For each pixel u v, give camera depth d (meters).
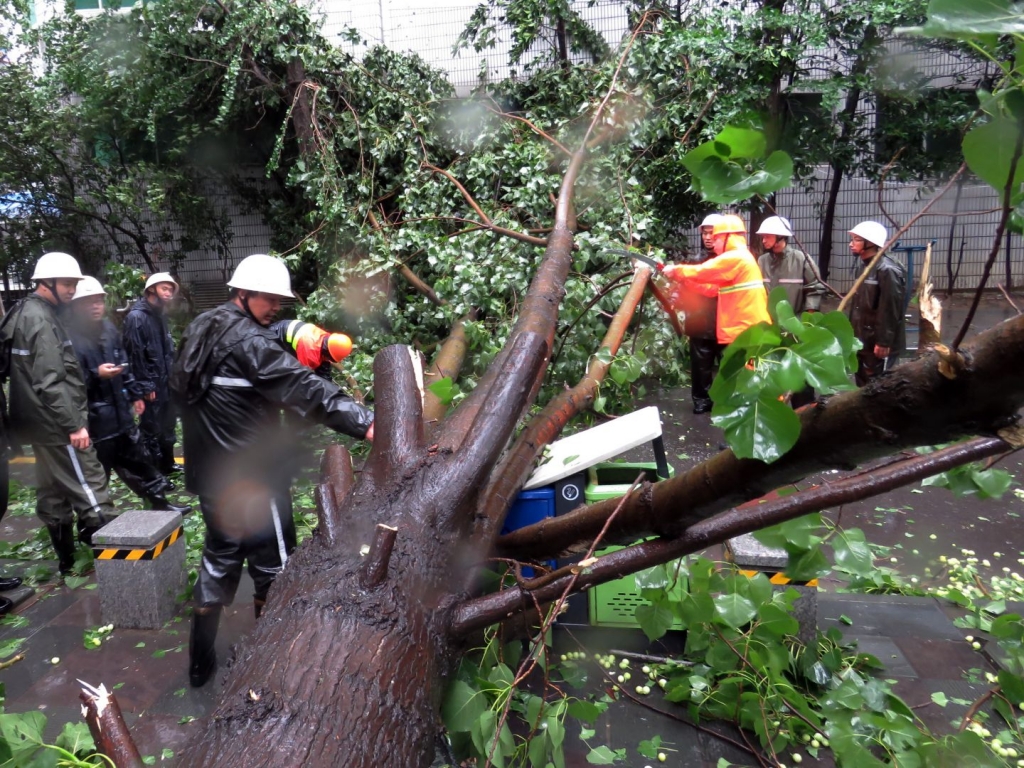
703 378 6.87
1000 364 1.04
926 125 8.00
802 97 8.70
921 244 10.36
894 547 4.27
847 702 2.42
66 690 3.13
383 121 8.20
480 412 2.35
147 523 3.70
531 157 6.53
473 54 10.52
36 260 10.49
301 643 1.64
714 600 2.47
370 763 1.45
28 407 3.98
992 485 1.87
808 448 1.39
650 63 7.27
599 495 3.01
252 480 3.03
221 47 8.64
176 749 2.73
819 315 1.39
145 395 5.68
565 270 3.89
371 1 10.55
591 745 2.64
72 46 9.11
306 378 2.89
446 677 1.91
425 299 6.39
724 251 5.85
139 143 10.55
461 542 2.12
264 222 11.37
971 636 3.29
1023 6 0.73
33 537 4.93
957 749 2.16
